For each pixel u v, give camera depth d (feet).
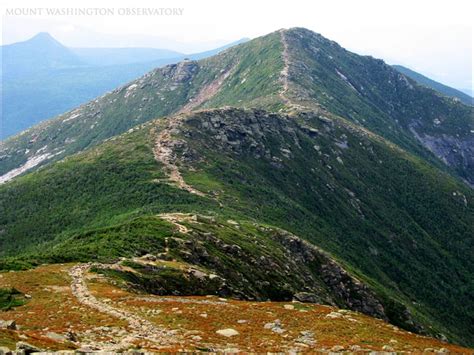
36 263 246.88
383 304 564.30
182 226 381.40
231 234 432.66
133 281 237.66
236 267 355.97
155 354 112.06
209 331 156.56
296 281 423.23
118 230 354.13
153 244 320.09
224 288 284.00
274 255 443.73
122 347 123.24
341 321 186.19
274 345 146.10
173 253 314.76
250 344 145.59
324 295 461.78
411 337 177.78
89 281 215.10
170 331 151.43
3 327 124.47
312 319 185.78
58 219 642.63
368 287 557.74
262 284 365.20
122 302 183.93
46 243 573.33
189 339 144.36
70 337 125.90
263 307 200.85
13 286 195.21
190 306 188.85
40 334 120.67
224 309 189.47
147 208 582.35
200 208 588.09
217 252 362.12
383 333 176.55
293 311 197.26
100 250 282.56
